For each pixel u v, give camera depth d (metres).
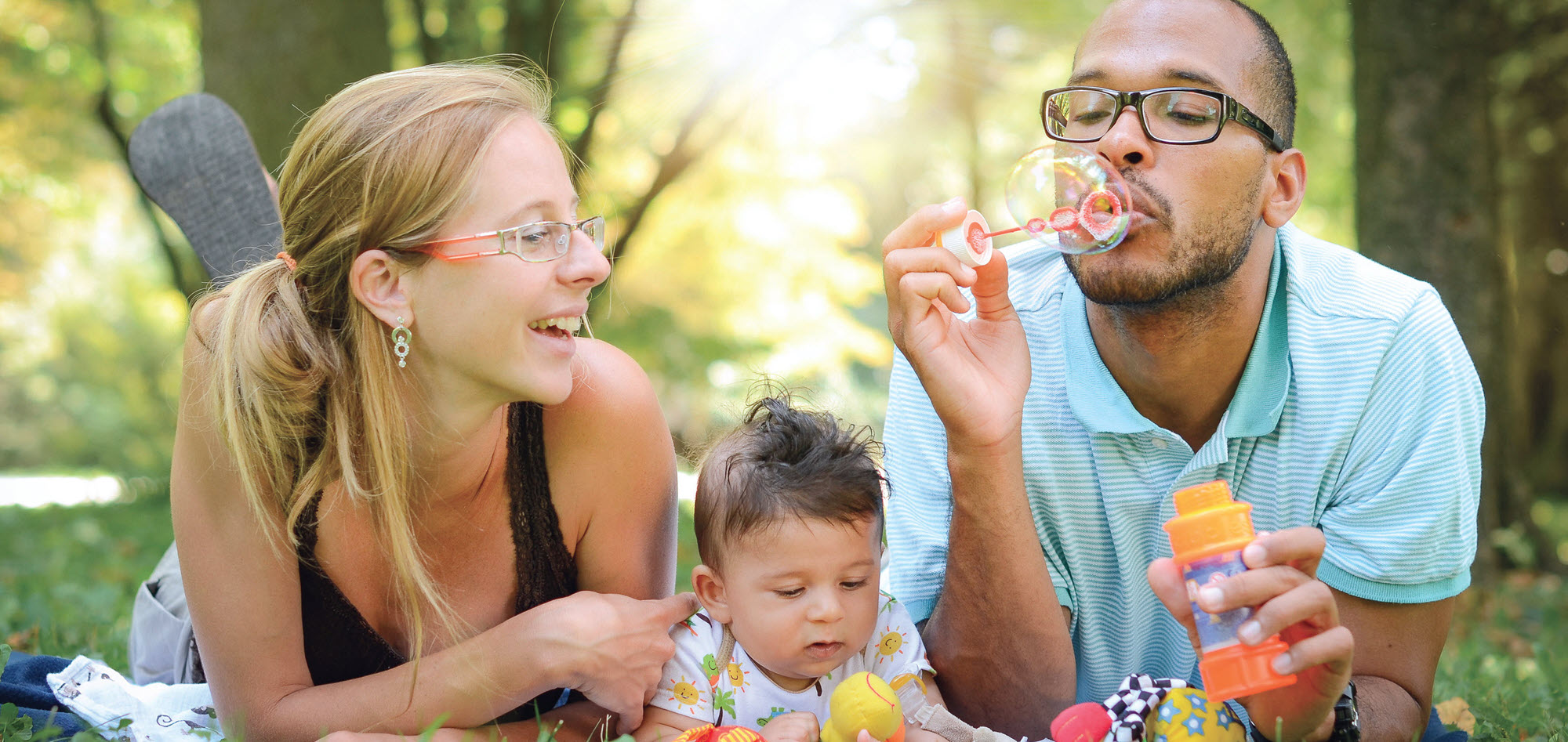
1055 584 2.22
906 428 2.38
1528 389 10.84
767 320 10.53
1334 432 2.04
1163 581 1.57
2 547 7.16
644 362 10.27
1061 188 1.88
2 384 21.36
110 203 16.39
